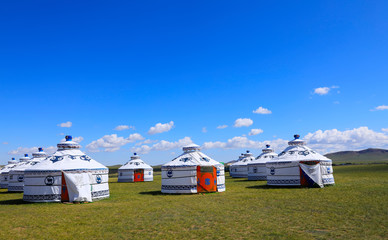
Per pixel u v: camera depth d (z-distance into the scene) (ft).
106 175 61.77
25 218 38.88
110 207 46.52
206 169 66.03
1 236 29.63
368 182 76.95
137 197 60.44
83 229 31.68
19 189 87.56
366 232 27.35
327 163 72.74
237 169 142.10
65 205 50.88
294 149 78.95
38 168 56.44
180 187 65.72
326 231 28.19
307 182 70.49
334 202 44.29
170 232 29.71
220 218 35.58
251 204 45.44
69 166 56.54
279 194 56.95
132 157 137.39
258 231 28.91
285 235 27.20
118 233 29.73
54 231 31.12
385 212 35.58
